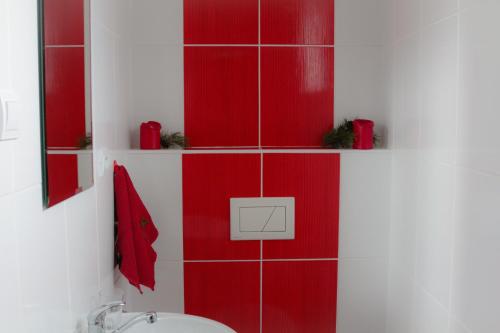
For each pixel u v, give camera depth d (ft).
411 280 7.38
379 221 8.39
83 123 5.30
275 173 8.27
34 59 4.02
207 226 8.30
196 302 8.42
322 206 8.34
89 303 5.62
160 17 8.47
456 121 5.83
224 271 8.39
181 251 8.32
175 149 8.41
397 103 7.94
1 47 3.41
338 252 8.43
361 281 8.50
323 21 8.60
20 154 3.72
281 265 8.43
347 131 8.46
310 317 8.52
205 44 8.54
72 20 4.95
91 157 5.59
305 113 8.71
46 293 4.26
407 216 7.54
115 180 6.82
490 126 5.07
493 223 5.03
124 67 7.90
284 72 8.64
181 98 8.60
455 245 5.89
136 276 6.78
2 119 3.32
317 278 8.46
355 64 8.67
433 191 6.53
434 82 6.46
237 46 8.57
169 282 8.38
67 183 4.73
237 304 8.45
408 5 7.39
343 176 8.31
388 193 8.35
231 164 8.23
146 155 8.13
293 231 8.34
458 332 5.82
